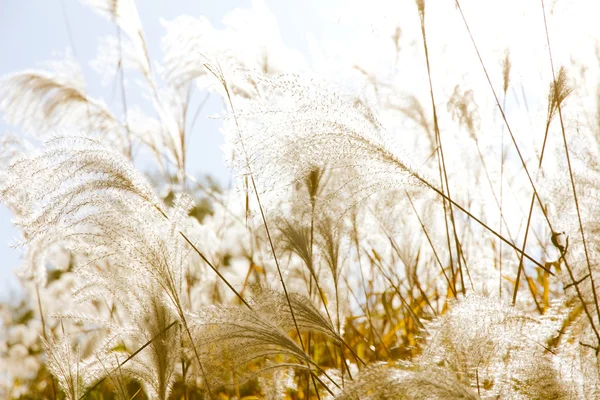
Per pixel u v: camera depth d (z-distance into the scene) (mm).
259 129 1567
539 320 1478
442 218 2045
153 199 1633
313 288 1910
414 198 1876
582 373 1436
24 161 1598
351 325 2020
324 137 1536
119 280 1608
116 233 1579
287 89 1574
